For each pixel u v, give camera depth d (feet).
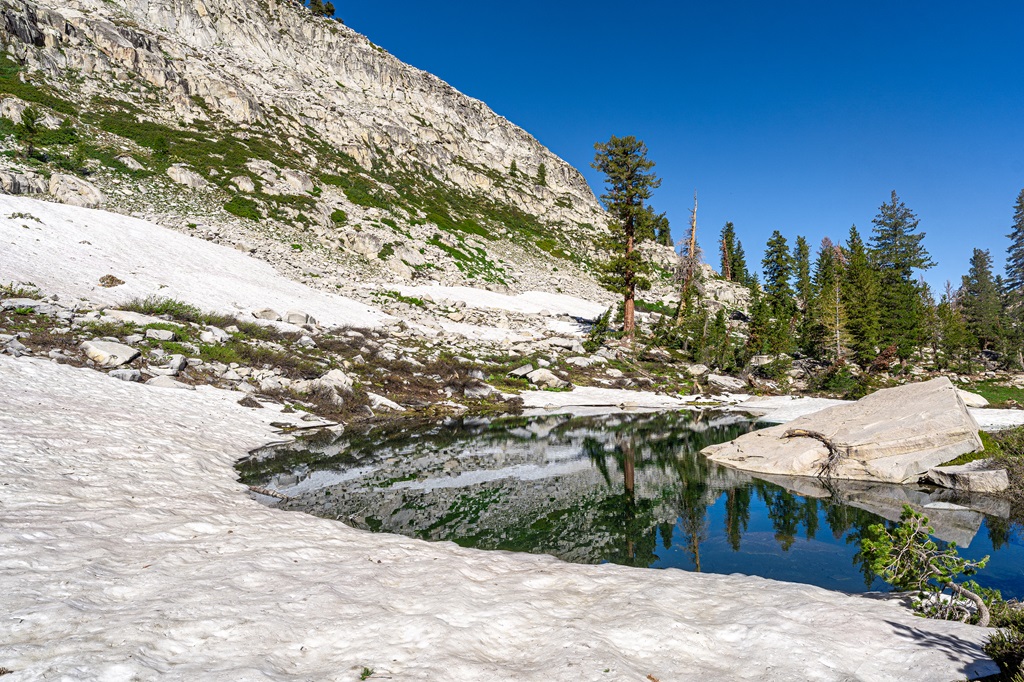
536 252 252.62
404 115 335.47
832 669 14.75
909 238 228.63
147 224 123.54
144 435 44.19
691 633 16.96
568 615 18.53
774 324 151.64
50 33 186.80
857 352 141.08
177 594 17.31
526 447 64.80
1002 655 14.51
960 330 155.22
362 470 50.75
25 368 51.70
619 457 60.13
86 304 76.79
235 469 44.42
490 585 21.48
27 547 19.48
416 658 14.21
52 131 145.79
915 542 23.02
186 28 270.67
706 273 268.00
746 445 60.03
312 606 17.31
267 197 173.06
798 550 32.07
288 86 279.69
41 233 95.30
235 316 94.32
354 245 173.58
